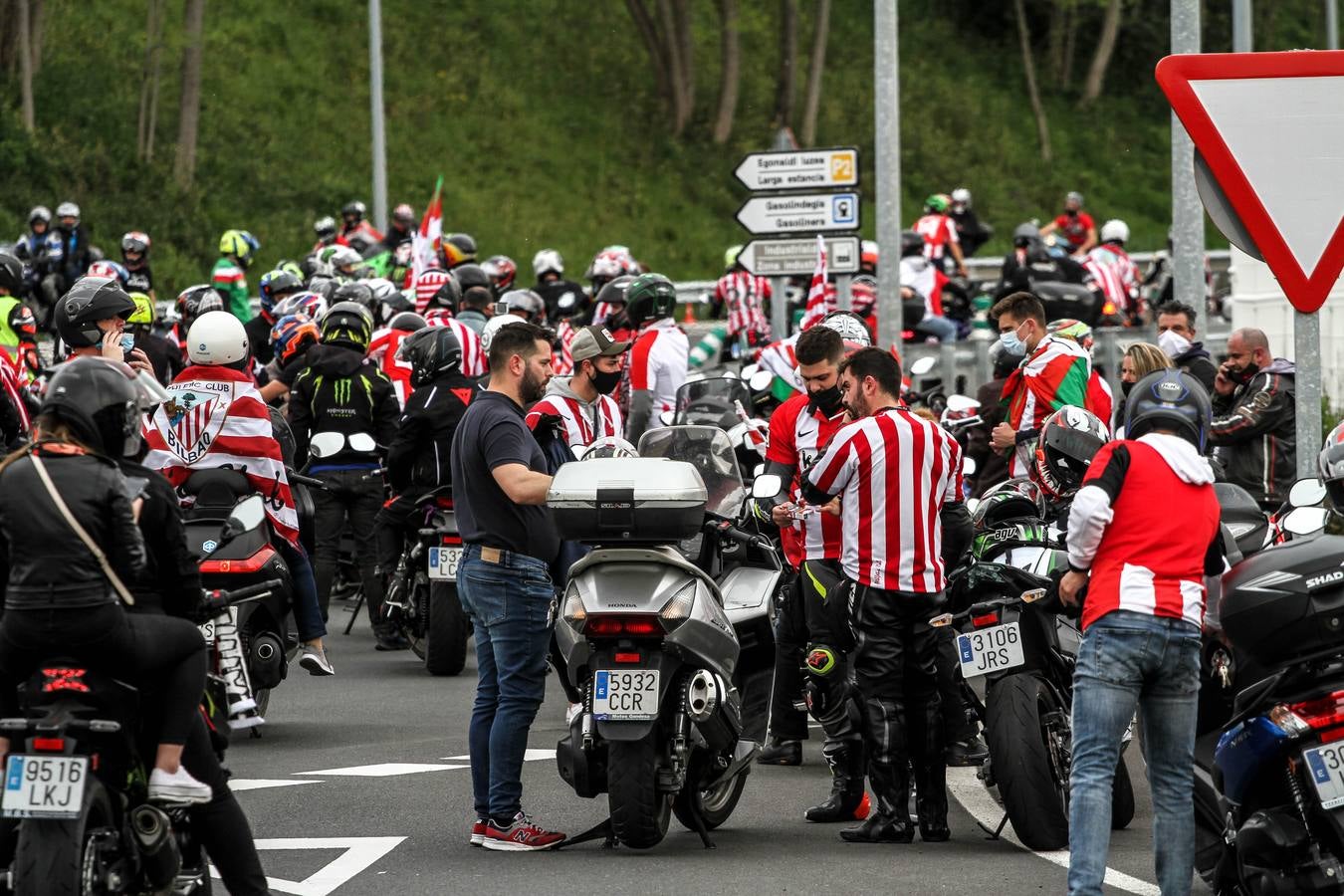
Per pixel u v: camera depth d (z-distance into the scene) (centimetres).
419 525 4800
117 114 13938
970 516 2995
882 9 6488
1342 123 2419
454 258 8331
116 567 2161
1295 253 2425
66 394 2197
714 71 17812
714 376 4459
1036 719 2808
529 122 16125
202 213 13288
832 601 3047
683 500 2758
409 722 4041
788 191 6172
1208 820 2481
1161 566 2314
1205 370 5150
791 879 2664
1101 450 2373
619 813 2741
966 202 12006
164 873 2220
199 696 2225
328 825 3050
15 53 13550
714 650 2809
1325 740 2145
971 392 8138
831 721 3080
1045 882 2641
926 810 2939
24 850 2064
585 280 14625
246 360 3762
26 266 9994
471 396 4700
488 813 2891
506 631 2877
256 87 15125
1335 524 2942
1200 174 2445
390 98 15750
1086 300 9262
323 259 8169
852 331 3650
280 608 3719
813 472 2909
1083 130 19738
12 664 2164
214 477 3659
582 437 3494
